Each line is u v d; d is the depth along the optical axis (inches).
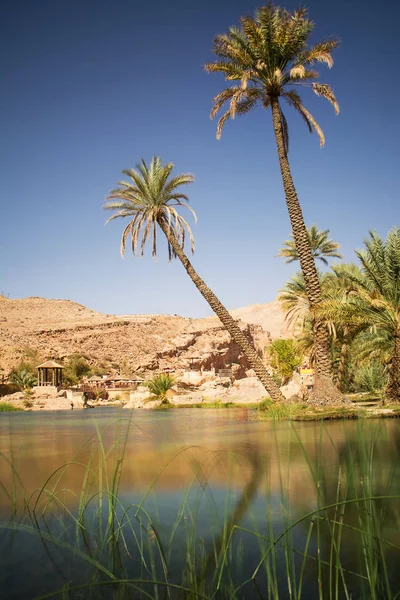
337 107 858.1
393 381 833.5
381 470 267.7
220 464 314.5
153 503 221.9
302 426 598.2
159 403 1408.7
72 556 160.4
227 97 884.6
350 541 168.4
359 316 835.4
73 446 443.8
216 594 132.7
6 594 131.1
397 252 810.2
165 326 4377.5
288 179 875.4
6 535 180.2
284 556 158.9
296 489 237.1
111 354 3499.0
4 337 3171.8
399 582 136.9
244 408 1184.2
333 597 130.5
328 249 1405.0
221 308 926.4
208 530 184.4
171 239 964.6
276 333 4795.8
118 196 966.4
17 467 319.3
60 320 4394.7
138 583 139.5
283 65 869.8
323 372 832.9
